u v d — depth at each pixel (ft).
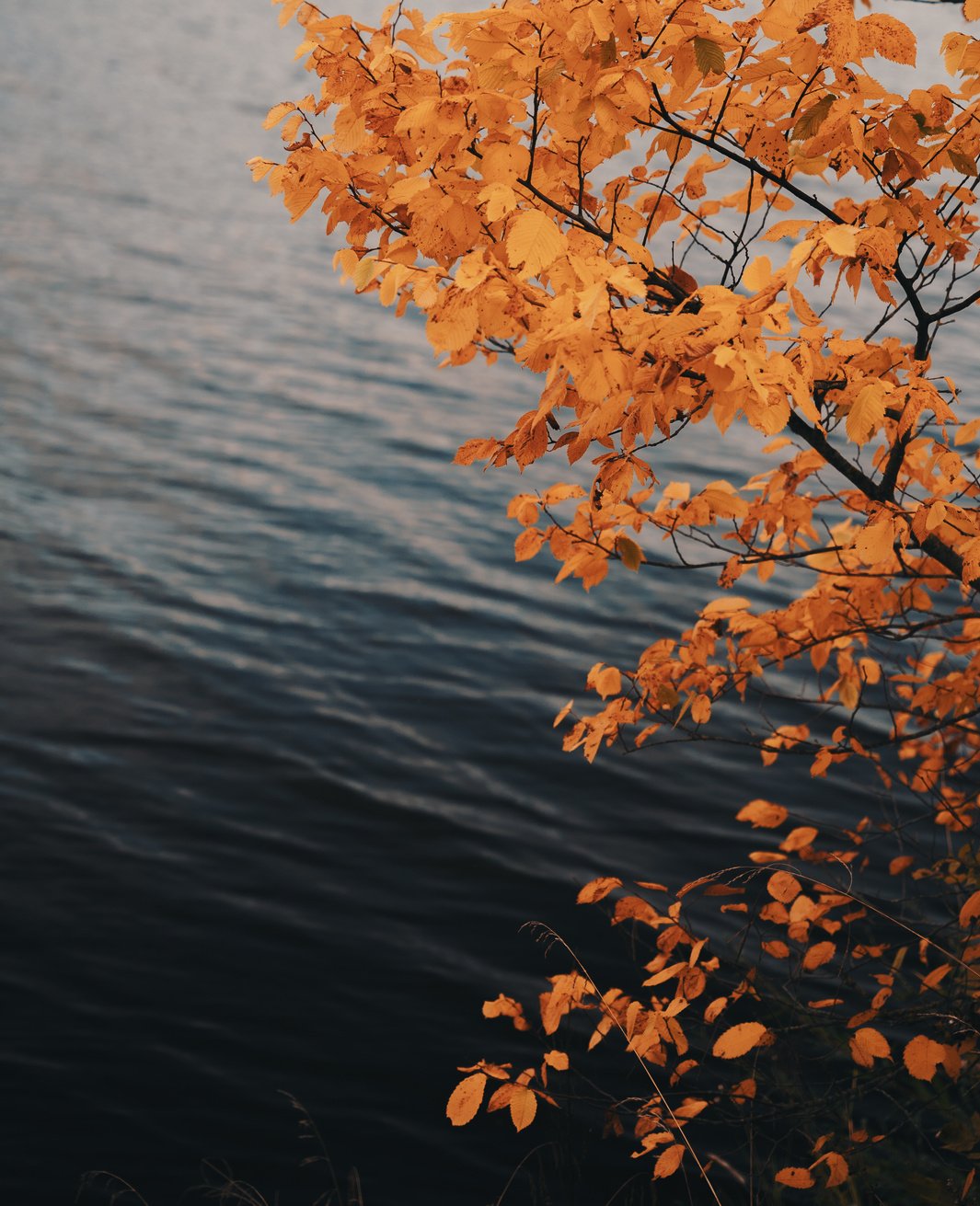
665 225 71.51
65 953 18.76
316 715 26.53
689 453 45.11
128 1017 17.52
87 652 28.58
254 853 21.63
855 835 12.35
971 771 18.33
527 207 7.89
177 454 41.93
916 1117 11.93
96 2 167.53
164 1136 15.49
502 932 19.83
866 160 8.11
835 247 5.91
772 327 6.12
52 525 35.45
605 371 6.02
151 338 54.60
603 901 20.59
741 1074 14.12
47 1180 14.71
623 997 9.64
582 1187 14.37
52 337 53.16
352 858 21.67
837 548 10.78
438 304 6.61
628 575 34.83
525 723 26.78
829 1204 12.64
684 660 11.30
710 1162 14.20
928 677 13.74
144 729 25.46
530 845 22.21
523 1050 17.04
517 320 7.04
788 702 27.43
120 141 92.94
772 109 8.12
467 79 7.26
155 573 33.01
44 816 22.20
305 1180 14.93
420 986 18.44
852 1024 8.80
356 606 32.09
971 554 8.05
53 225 70.49
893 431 8.08
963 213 8.87
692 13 6.77
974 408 45.47
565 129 7.69
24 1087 16.11
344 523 37.47
